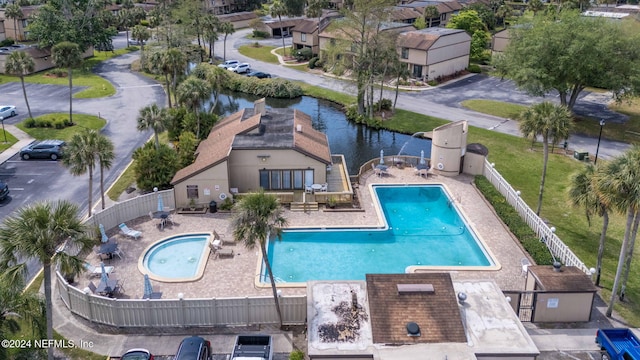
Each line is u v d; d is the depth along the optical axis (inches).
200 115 2186.3
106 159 1460.4
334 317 940.6
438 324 896.9
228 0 6235.2
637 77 2272.4
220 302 1056.8
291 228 1485.0
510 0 6274.6
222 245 1382.9
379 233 1491.1
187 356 906.7
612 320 1092.5
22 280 804.6
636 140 2258.9
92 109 2659.9
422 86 3228.3
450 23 4168.3
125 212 1489.9
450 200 1670.8
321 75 3570.4
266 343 951.0
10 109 2484.0
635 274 1270.9
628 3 5782.5
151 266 1302.9
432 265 1334.9
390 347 861.2
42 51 3533.5
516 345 869.8
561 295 1062.4
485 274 1261.1
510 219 1486.2
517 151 2127.2
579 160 2033.7
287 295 1159.0
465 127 1830.7
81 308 1091.3
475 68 3572.8
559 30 2325.3
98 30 3978.8
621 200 1015.0
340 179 1809.8
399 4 5113.2
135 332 1057.5
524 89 2500.0
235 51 4315.9
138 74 3469.5
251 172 1667.1
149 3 6166.3
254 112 2052.2
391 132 2554.1
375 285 958.4
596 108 2726.4
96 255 1333.7
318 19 4165.8
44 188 1743.4
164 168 1710.1
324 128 2647.6
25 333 888.3
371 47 2659.9
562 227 1513.3
